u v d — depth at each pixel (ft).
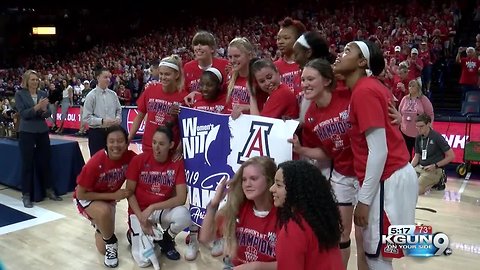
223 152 9.11
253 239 6.44
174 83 10.77
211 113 9.31
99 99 14.38
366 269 7.39
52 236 11.76
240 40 9.39
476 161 17.85
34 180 14.87
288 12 54.90
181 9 67.15
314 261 5.15
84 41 71.67
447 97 31.04
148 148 11.04
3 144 16.67
